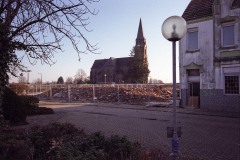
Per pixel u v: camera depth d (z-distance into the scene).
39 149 7.09
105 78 127.75
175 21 5.50
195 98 25.39
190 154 9.21
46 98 44.59
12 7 8.23
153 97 38.66
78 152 6.07
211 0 24.95
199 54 24.86
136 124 16.47
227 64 22.80
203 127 15.33
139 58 97.44
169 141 11.32
